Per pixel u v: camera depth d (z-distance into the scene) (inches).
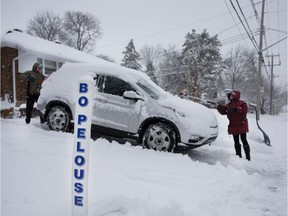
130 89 237.3
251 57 2166.6
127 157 193.2
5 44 518.3
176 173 167.5
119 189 129.0
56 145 203.8
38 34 1921.8
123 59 2025.1
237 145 246.8
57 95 260.4
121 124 233.0
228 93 247.6
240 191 148.9
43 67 567.8
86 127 81.7
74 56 640.4
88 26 1962.4
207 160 237.1
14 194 111.2
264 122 648.4
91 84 81.3
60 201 108.0
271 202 138.5
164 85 1857.8
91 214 99.2
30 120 308.5
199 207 120.6
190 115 224.8
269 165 230.8
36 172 137.7
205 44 1934.1
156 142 223.1
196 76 1148.5
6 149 175.6
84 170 82.4
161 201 121.3
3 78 536.4
